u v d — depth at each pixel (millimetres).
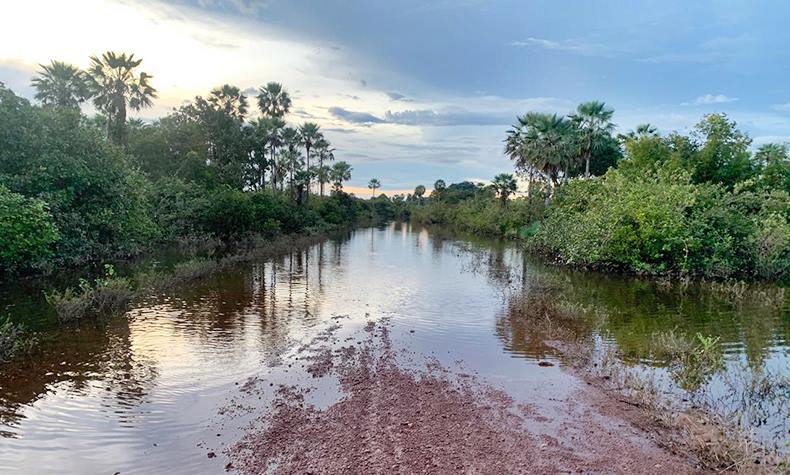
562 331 10344
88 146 16828
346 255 25953
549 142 35688
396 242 36469
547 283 15719
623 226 18531
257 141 44625
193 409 6309
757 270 17562
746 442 5277
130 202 18484
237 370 7746
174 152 36969
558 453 5289
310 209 49438
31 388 6844
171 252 22891
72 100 27609
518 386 7297
